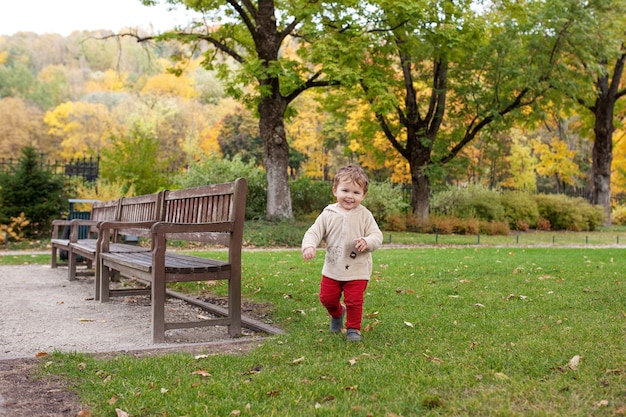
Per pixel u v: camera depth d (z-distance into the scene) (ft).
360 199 14.23
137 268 16.47
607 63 93.97
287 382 10.52
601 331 14.07
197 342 14.87
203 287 24.75
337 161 178.70
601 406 8.95
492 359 11.69
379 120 77.00
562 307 18.01
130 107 194.90
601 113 98.02
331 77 57.11
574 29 69.46
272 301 20.75
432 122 76.18
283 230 57.82
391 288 22.94
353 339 13.80
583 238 71.97
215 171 74.02
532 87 70.44
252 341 14.56
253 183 72.49
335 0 57.77
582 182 162.81
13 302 21.63
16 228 55.57
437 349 12.74
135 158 70.85
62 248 31.32
